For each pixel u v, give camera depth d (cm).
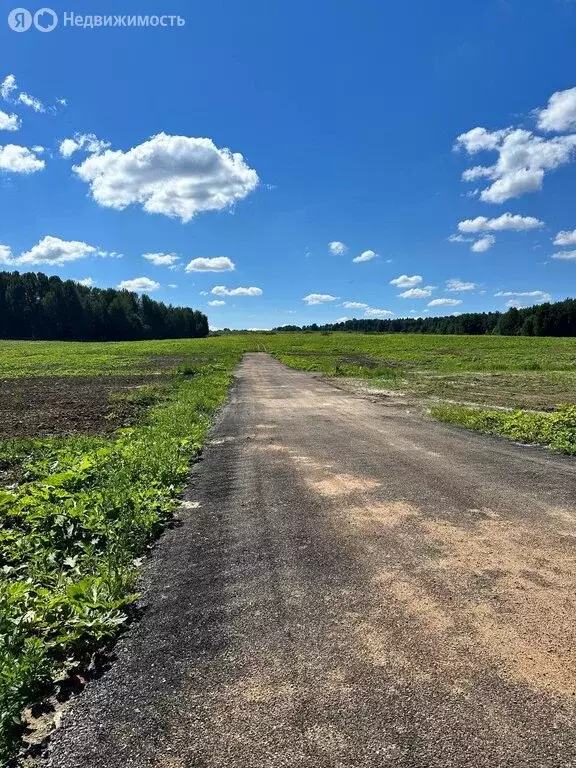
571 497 547
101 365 3862
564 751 208
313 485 629
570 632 293
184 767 209
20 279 11075
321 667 270
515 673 257
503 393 1753
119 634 318
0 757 222
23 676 264
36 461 768
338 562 402
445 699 240
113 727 237
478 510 512
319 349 6206
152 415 1241
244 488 633
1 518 524
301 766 205
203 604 349
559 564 384
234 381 2495
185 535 485
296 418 1220
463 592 345
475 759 205
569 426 924
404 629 302
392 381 2281
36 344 7631
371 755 209
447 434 966
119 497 528
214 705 246
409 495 570
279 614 328
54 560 430
